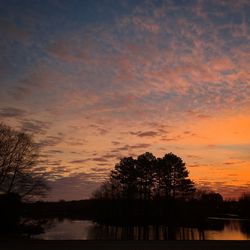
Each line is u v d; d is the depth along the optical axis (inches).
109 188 3710.6
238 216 5467.5
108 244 889.5
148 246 857.5
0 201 1704.0
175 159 3036.4
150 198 3139.8
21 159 1743.4
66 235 2112.5
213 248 824.9
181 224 3063.5
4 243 905.5
